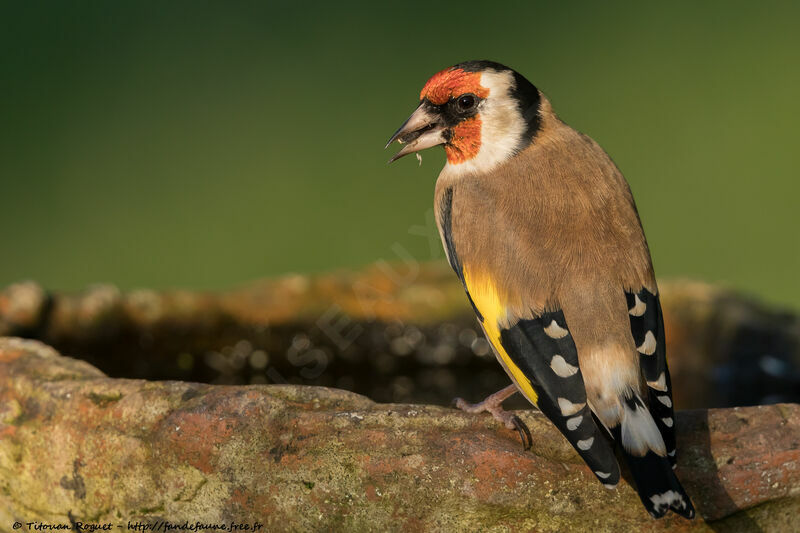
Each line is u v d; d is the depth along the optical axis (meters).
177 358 9.60
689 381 9.61
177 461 6.11
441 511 5.89
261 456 6.01
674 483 5.61
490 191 7.15
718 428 6.15
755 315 9.66
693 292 9.85
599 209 6.86
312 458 5.95
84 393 6.46
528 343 6.44
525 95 7.58
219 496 6.10
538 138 7.48
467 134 7.56
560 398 6.14
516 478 5.84
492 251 6.82
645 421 5.95
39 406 6.55
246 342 9.80
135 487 6.22
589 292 6.43
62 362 6.88
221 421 6.06
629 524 5.95
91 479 6.33
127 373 9.46
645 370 6.25
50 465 6.45
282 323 9.87
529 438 6.15
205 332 9.66
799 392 9.30
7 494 6.73
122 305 9.38
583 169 7.14
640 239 6.80
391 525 5.94
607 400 6.12
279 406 6.12
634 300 6.48
